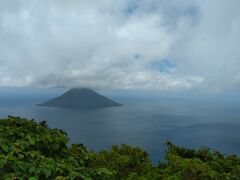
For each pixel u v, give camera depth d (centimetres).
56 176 614
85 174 649
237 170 721
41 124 798
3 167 575
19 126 768
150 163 873
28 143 661
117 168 840
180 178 678
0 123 762
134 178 762
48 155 695
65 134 767
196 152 812
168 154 740
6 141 649
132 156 880
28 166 593
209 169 693
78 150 806
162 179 716
